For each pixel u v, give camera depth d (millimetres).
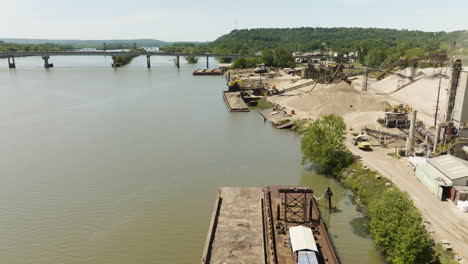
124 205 62344
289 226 51781
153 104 154125
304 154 76750
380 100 132375
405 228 42062
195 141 99812
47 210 60719
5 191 67562
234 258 45844
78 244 51125
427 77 168000
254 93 181000
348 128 104188
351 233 53031
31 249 50094
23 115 130500
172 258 47750
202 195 66125
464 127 71875
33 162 82438
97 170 77750
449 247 45000
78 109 141500
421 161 72250
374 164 74438
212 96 178875
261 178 74062
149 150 91438
